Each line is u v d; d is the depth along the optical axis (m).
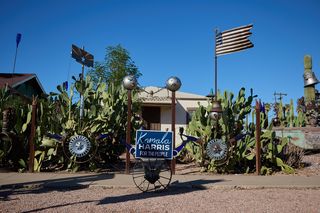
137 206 5.15
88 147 8.70
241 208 5.06
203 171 9.19
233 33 10.28
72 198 5.70
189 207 5.11
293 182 7.40
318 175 8.65
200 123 9.53
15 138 9.05
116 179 7.61
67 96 9.55
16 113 9.29
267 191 6.62
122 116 10.99
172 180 7.62
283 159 9.88
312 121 15.93
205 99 21.28
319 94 18.25
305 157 12.22
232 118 9.42
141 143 6.76
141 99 19.36
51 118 9.44
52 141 9.05
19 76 19.78
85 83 9.96
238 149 9.11
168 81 8.58
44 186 6.79
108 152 10.88
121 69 23.47
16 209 4.84
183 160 11.89
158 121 21.31
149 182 6.65
